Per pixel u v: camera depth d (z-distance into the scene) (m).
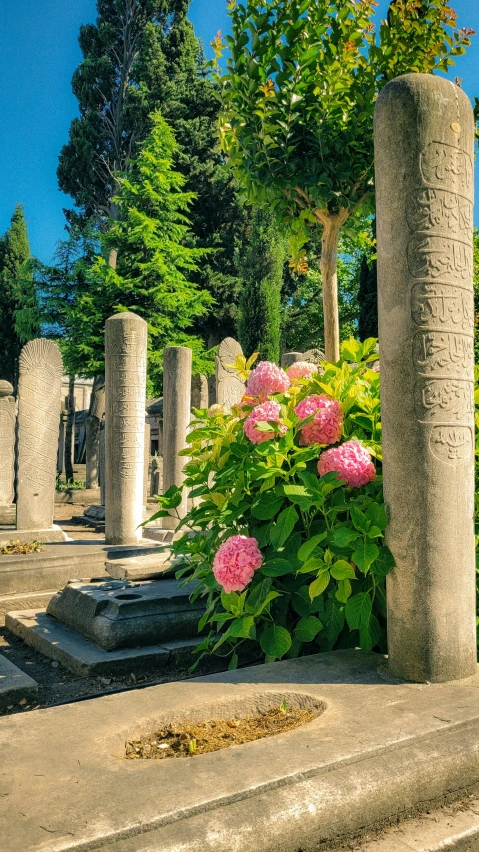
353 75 4.02
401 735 1.91
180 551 3.55
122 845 1.41
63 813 1.50
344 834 1.68
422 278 2.46
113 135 30.83
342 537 2.56
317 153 3.94
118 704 2.20
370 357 3.48
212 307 26.25
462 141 2.55
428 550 2.43
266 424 2.97
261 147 3.97
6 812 1.51
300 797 1.63
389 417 2.52
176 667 3.91
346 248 27.59
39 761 1.78
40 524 6.88
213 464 3.50
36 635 4.35
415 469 2.44
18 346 32.31
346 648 3.03
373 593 2.86
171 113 28.19
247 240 27.14
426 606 2.42
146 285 21.81
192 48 30.58
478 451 3.19
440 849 1.68
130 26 31.12
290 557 3.00
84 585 4.64
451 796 1.90
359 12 3.92
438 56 3.92
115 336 6.54
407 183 2.47
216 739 2.01
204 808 1.54
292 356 9.75
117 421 6.56
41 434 6.90
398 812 1.79
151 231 21.56
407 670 2.44
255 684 2.39
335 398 3.14
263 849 1.52
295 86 3.90
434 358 2.45
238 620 2.85
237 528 3.35
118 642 3.94
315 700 2.24
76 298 22.09
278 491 3.03
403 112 2.46
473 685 2.39
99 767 1.74
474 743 1.97
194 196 23.56
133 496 6.63
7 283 31.95
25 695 3.35
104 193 30.91
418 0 3.83
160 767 1.74
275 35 3.85
